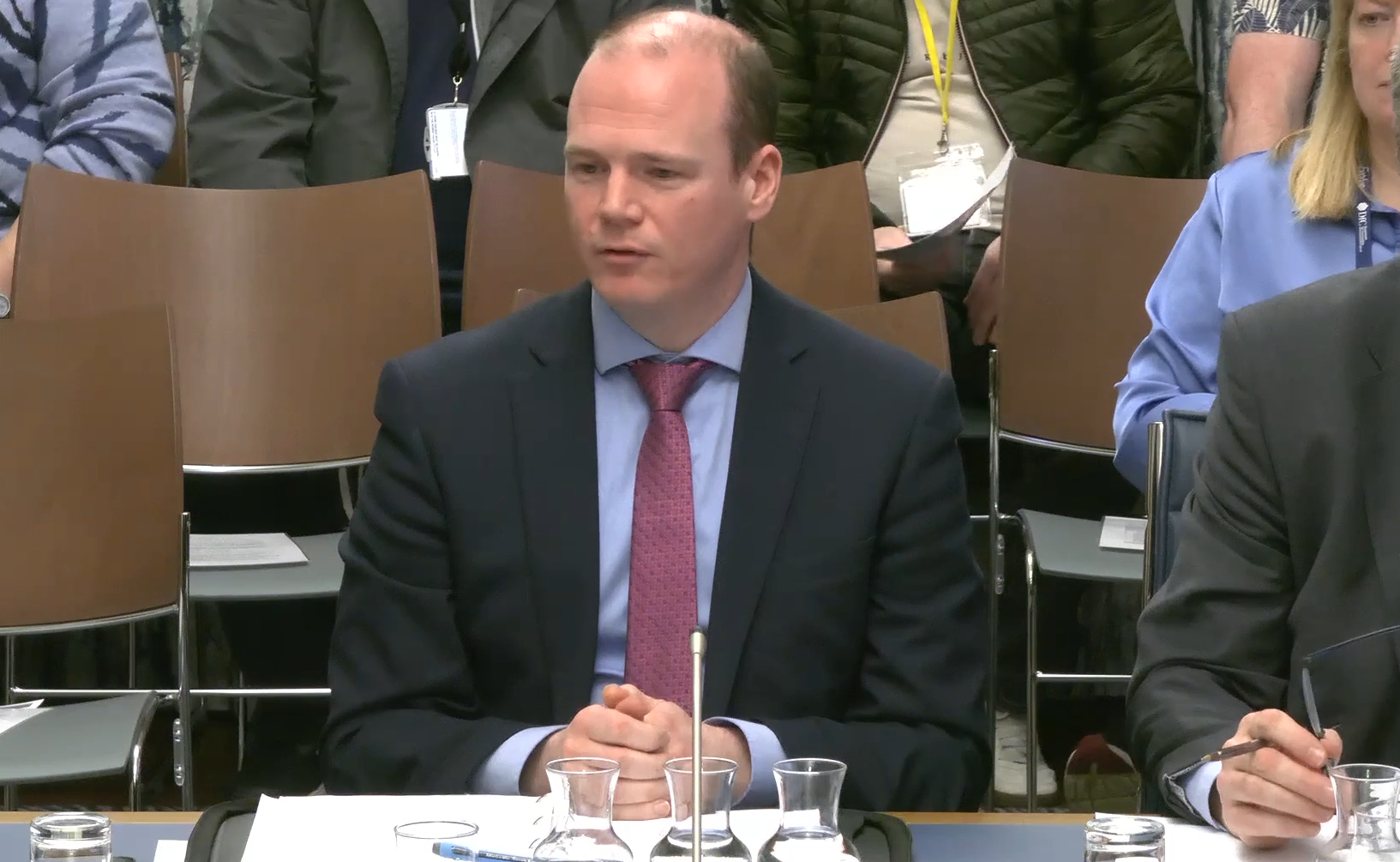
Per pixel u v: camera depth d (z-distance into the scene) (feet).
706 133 19.57
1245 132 36.94
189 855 14.01
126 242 34.53
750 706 19.97
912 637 20.25
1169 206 37.22
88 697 37.76
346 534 20.99
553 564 20.13
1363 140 27.37
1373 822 13.17
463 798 15.89
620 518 20.54
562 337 21.04
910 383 21.02
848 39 42.65
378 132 40.04
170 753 38.55
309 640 37.86
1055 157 42.29
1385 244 27.30
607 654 20.39
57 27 37.78
